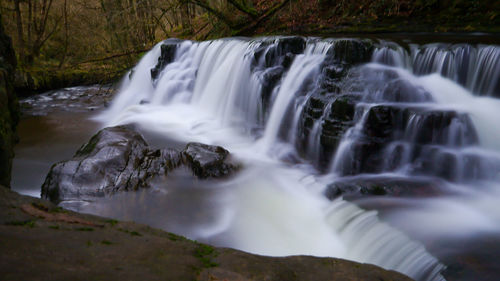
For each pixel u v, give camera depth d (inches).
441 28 450.0
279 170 298.4
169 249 79.4
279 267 82.0
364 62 340.5
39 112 539.8
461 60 295.3
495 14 431.5
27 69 704.4
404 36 418.9
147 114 500.1
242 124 416.5
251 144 376.5
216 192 248.8
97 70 759.7
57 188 229.3
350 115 283.6
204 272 71.7
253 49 430.6
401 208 213.3
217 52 504.4
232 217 221.0
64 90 707.4
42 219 88.5
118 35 869.2
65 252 68.8
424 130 253.8
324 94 321.4
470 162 235.3
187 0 735.1
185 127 441.1
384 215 206.1
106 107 582.9
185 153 279.6
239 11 756.6
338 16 605.3
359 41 340.8
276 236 206.8
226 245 195.6
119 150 260.5
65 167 239.5
